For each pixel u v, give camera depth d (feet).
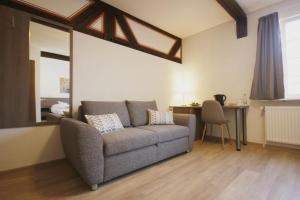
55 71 7.54
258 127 10.08
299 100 8.72
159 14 10.57
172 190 5.06
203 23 11.74
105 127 6.77
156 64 12.07
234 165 6.93
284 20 9.43
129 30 10.46
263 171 6.32
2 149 6.27
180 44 14.07
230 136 11.19
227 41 11.51
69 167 6.82
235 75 11.08
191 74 13.56
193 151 8.93
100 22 9.09
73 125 5.21
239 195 4.77
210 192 4.94
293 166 6.76
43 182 5.55
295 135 8.48
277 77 8.98
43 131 7.20
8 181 5.60
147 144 6.52
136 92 10.75
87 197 4.70
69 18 7.98
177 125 8.78
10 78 6.37
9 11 6.35
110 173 5.45
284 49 9.36
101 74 9.04
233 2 8.91
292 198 4.61
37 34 7.09
